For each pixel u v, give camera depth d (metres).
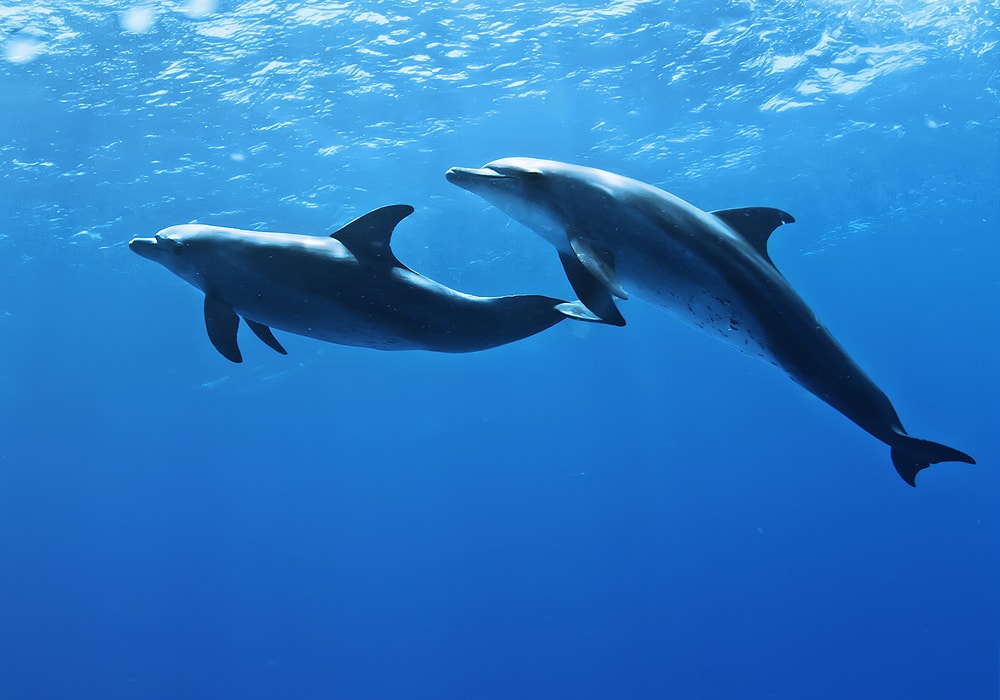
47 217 18.53
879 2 13.85
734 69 15.16
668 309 4.13
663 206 3.99
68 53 12.86
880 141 19.52
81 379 30.23
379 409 38.25
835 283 35.69
